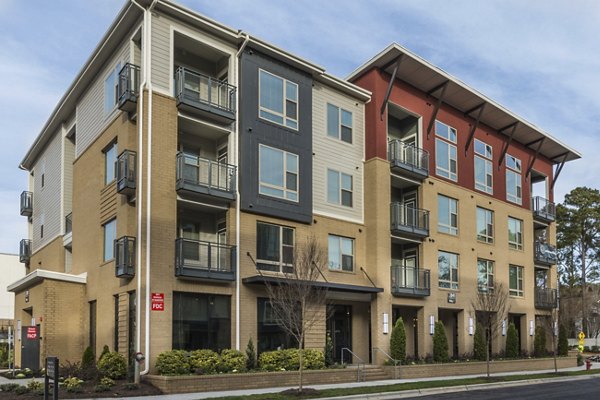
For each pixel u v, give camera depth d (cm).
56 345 2208
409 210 2784
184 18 2039
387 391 1805
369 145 2694
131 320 1909
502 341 3269
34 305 2362
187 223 2125
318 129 2502
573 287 6016
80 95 2620
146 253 1841
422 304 2766
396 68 2680
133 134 2042
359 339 2572
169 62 2008
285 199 2264
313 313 2125
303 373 1981
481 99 3102
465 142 3219
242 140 2147
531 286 3588
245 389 1797
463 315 3003
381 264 2578
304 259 1914
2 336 4509
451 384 2088
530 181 3794
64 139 2870
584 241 6300
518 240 3575
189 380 1689
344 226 2534
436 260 2883
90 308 2297
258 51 2252
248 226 2136
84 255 2402
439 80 2888
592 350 5334
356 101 2705
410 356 2683
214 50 2155
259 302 2142
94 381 1759
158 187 1908
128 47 2103
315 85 2514
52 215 2997
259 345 2112
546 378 2541
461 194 3117
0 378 2092
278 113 2295
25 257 3475
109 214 2159
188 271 1894
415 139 2931
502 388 2159
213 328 1992
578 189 6347
